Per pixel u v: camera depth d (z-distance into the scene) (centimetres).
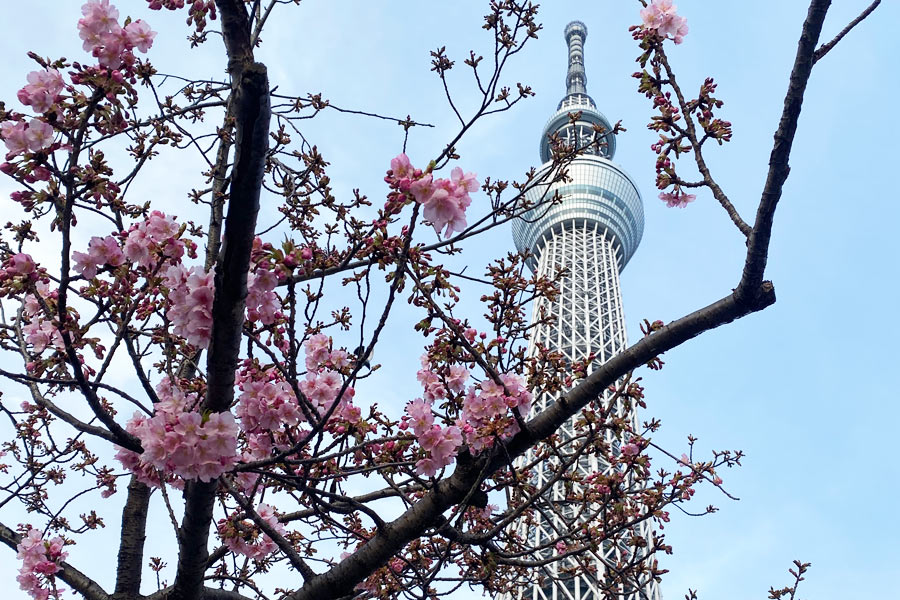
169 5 670
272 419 759
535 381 859
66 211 612
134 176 671
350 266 714
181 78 850
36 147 584
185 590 810
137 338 770
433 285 680
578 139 912
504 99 791
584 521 980
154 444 610
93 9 591
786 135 655
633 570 1071
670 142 759
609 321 12681
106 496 1138
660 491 979
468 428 805
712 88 741
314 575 838
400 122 862
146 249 656
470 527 1107
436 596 910
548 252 14688
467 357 847
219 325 654
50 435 1017
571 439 938
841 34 638
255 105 568
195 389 838
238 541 903
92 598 867
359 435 794
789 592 1210
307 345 825
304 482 795
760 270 725
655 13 745
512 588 1132
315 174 948
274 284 659
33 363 747
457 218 592
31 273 647
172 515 791
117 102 603
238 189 598
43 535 897
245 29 612
